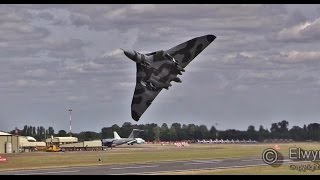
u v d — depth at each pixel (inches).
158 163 6314.0
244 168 5285.4
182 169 5260.8
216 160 6884.8
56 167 5782.5
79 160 7032.5
